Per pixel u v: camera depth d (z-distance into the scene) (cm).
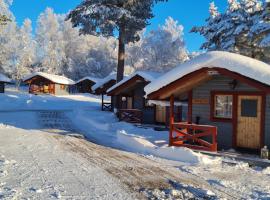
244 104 1370
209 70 1294
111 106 3462
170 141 1442
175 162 1212
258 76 1173
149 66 7638
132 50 8619
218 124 1443
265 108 1306
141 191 838
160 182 926
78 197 769
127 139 1592
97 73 8550
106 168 1070
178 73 1362
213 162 1205
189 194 823
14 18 7075
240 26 2720
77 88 6850
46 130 2011
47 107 3991
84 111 3225
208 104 1473
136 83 2547
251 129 1348
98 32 3086
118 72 3225
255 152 1330
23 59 7369
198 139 1380
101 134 1936
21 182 867
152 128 2159
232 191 865
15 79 7188
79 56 8812
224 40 2878
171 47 7506
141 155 1328
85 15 3055
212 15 3089
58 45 8625
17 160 1130
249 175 1039
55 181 891
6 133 1809
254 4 2806
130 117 2512
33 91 6119
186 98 1688
